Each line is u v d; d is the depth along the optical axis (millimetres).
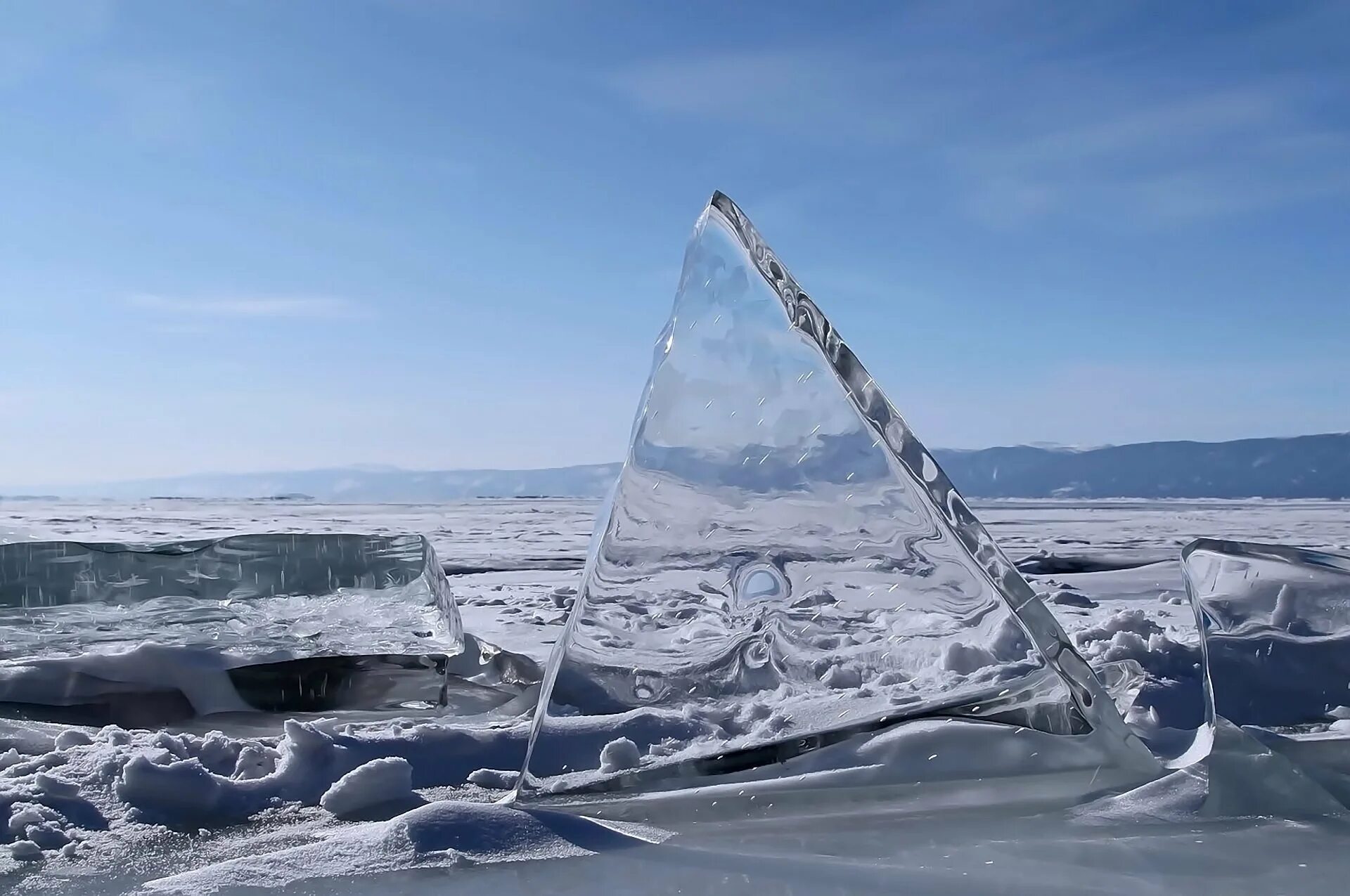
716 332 2211
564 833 1733
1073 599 5172
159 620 2885
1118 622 3525
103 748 2100
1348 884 1496
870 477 2090
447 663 2855
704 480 2162
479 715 2740
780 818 1832
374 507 39969
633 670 2074
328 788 2008
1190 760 2014
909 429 2074
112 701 2598
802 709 1974
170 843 1722
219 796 1915
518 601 5480
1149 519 24484
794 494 2127
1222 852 1630
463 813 1749
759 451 2158
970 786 1865
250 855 1662
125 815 1823
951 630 1988
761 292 2201
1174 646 3072
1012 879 1512
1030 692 1929
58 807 1827
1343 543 12781
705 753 1893
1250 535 14828
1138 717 2475
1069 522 22484
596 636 2102
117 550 3055
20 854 1644
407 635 2867
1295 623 2205
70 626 2818
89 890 1507
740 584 2115
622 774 1862
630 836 1741
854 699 1974
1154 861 1593
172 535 13672
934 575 2020
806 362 2158
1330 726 2062
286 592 3102
